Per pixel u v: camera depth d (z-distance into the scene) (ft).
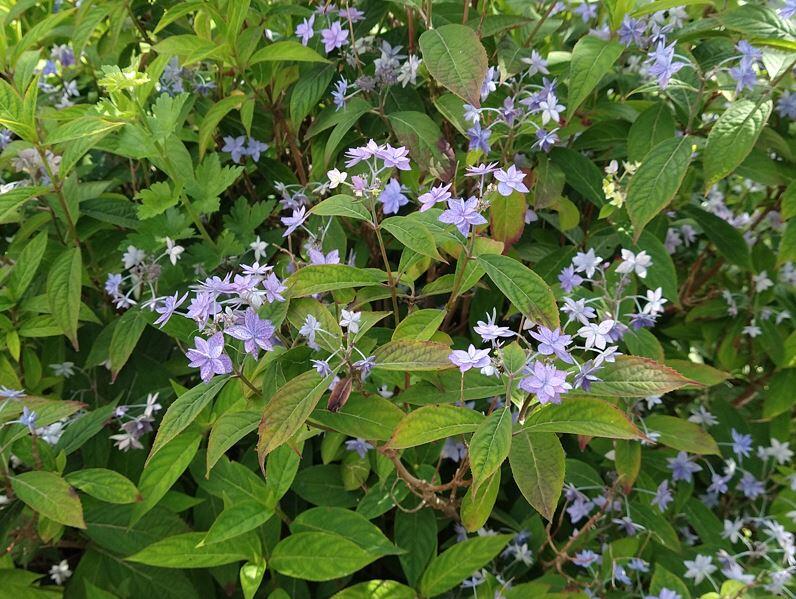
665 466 1.76
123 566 1.50
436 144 1.50
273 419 1.02
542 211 1.85
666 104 1.61
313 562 1.34
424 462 1.59
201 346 1.04
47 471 1.32
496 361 1.04
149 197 1.55
